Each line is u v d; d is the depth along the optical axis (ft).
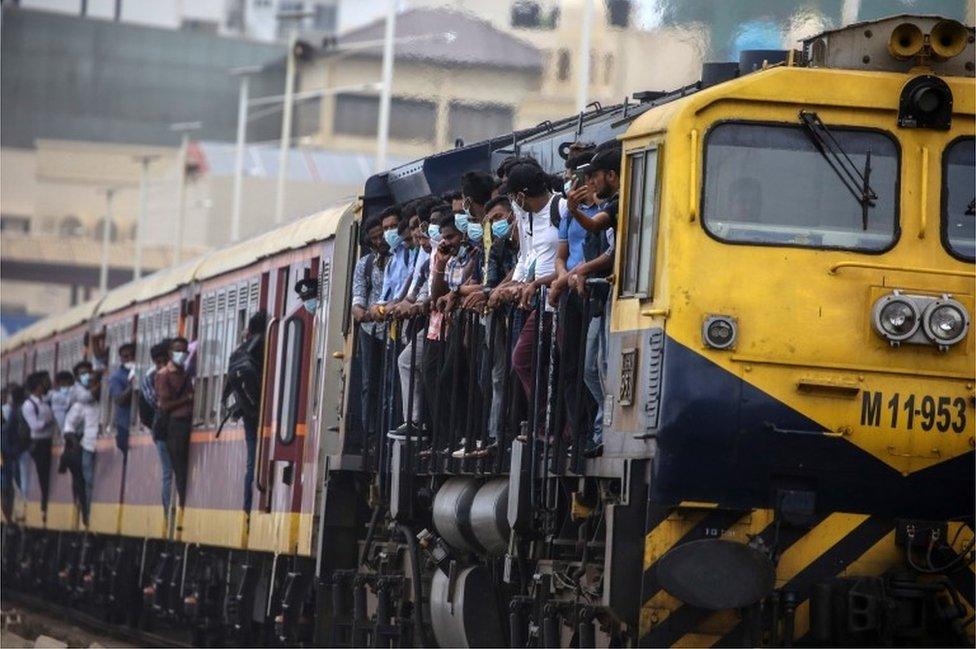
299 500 177.78
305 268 184.03
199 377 224.53
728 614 107.45
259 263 203.51
